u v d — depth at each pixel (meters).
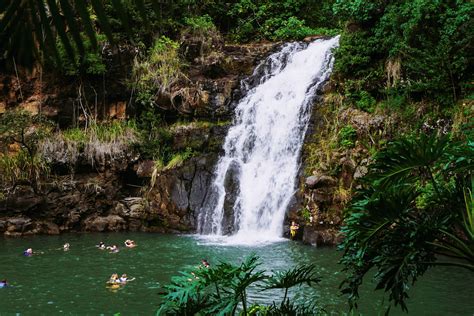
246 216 19.92
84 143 21.47
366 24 20.52
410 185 4.73
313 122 19.97
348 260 4.89
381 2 19.81
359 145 18.17
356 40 20.11
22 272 13.73
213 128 21.91
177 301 4.50
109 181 21.34
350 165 17.80
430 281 12.34
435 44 18.12
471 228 4.54
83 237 18.94
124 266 14.27
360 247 4.59
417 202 12.23
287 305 4.85
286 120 20.83
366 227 4.53
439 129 17.16
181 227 20.19
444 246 4.64
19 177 20.33
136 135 22.02
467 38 17.19
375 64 19.91
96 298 11.49
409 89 18.02
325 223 17.39
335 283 12.20
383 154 4.53
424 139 4.45
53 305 11.07
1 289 12.22
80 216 20.55
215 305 4.36
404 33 18.27
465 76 17.55
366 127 18.27
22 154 20.72
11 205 19.88
